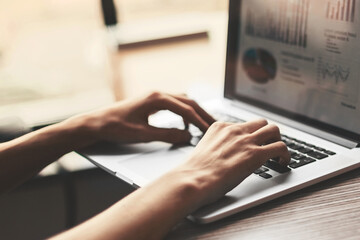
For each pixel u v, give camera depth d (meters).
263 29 0.92
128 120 0.80
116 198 1.46
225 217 0.58
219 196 0.59
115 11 2.00
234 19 0.98
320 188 0.64
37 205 1.46
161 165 0.73
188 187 0.56
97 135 0.80
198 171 0.60
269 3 0.90
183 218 0.55
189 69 1.71
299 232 0.54
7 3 2.14
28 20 2.17
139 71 1.72
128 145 0.81
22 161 0.76
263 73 0.93
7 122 1.14
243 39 0.97
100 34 2.00
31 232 1.49
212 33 1.98
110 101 1.72
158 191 0.56
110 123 0.80
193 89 1.40
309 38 0.84
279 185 0.63
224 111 0.97
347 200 0.60
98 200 1.46
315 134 0.83
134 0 2.03
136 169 0.72
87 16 2.08
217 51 1.85
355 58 0.76
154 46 1.88
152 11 2.10
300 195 0.62
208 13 2.17
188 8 2.18
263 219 0.57
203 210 0.57
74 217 1.46
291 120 0.89
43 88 1.87
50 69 2.03
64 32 2.15
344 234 0.53
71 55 2.07
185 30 1.98
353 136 0.78
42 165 0.77
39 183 1.43
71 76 1.91
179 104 0.82
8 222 1.47
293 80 0.88
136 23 2.04
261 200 0.60
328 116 0.82
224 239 0.53
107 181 1.45
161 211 0.53
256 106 0.96
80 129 0.80
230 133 0.67
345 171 0.68
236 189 0.62
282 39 0.89
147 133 0.80
